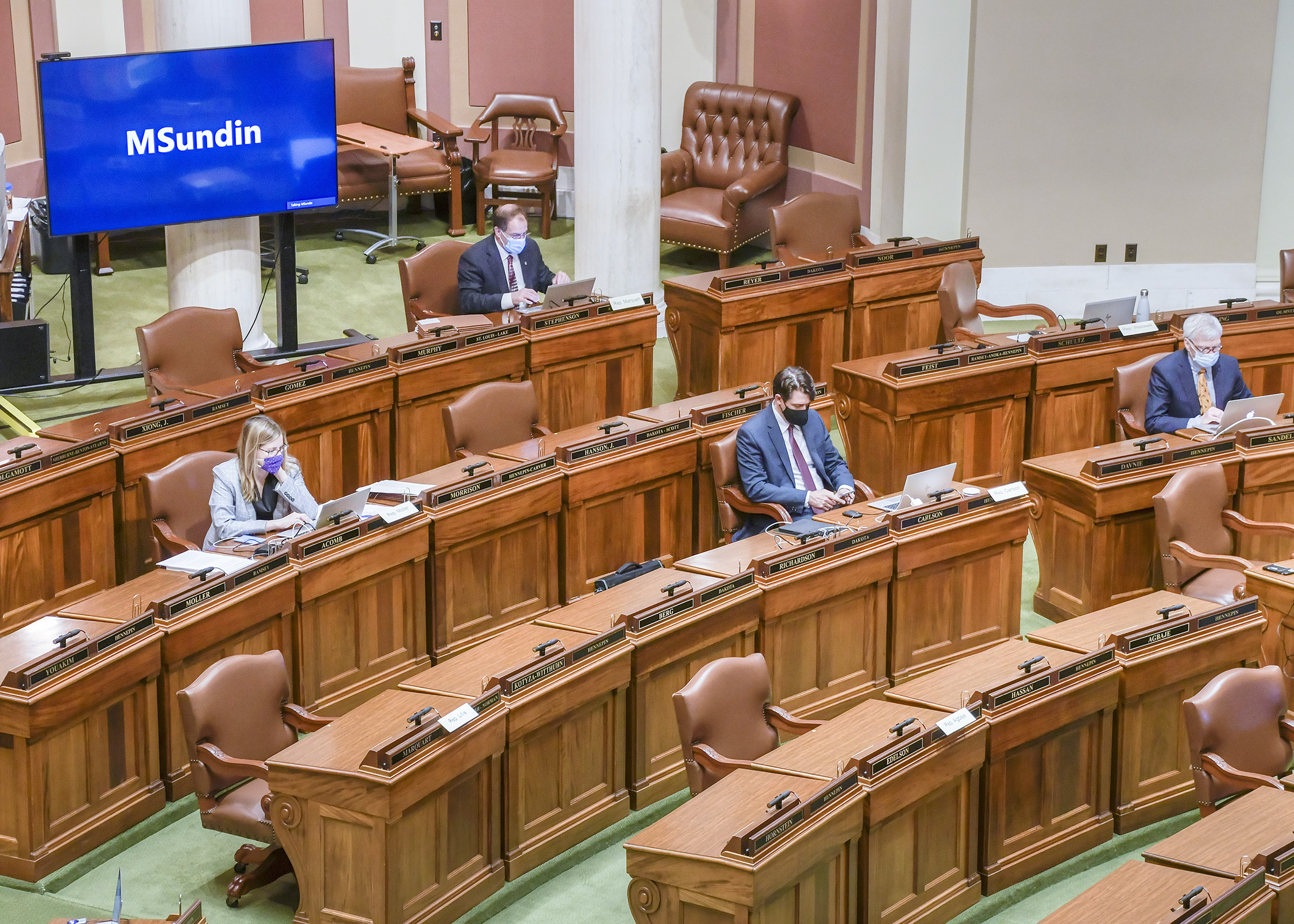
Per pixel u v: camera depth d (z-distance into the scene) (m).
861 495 8.36
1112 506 8.06
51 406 10.45
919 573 7.45
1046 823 6.38
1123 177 12.59
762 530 8.12
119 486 7.76
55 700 5.86
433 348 8.98
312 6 14.47
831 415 10.61
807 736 5.96
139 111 9.92
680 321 10.30
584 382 9.70
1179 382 9.11
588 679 6.27
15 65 13.23
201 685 5.81
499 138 15.03
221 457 7.57
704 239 13.32
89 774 6.14
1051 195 12.58
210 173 10.30
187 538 7.40
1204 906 5.02
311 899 5.64
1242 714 6.23
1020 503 7.68
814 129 13.75
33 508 7.28
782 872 5.21
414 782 5.50
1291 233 12.91
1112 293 12.86
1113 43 12.25
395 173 13.61
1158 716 6.68
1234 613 6.86
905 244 10.97
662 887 5.30
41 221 11.33
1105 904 5.14
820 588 7.06
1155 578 8.37
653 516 8.30
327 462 8.67
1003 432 9.48
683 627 6.60
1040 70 12.25
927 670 7.58
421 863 5.69
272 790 5.58
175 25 10.28
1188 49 12.32
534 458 7.93
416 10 14.76
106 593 6.54
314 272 13.23
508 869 6.15
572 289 9.60
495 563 7.65
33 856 5.94
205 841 6.39
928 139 12.41
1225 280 12.88
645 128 11.58
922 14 12.09
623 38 11.33
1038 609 8.59
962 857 6.09
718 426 8.46
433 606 7.42
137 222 10.11
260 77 10.34
